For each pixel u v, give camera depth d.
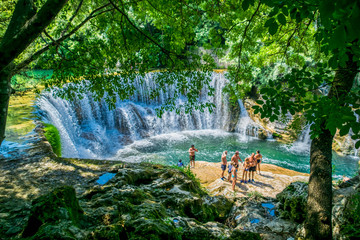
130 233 3.40
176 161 14.96
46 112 12.66
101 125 17.94
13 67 2.98
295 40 6.68
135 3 4.94
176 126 20.47
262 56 7.70
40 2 6.00
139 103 20.34
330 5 1.33
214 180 11.38
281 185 10.60
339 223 5.25
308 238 5.08
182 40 5.35
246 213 7.44
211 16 5.34
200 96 21.89
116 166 7.72
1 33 9.02
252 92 21.00
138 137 18.50
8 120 10.86
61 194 3.59
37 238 2.62
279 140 18.41
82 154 14.58
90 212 4.21
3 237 4.17
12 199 5.54
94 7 6.07
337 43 1.42
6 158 7.65
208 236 4.30
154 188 6.64
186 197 6.30
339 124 2.35
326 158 5.11
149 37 4.50
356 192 6.09
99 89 4.62
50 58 4.49
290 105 3.24
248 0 2.37
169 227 3.73
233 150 16.95
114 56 4.64
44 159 7.73
